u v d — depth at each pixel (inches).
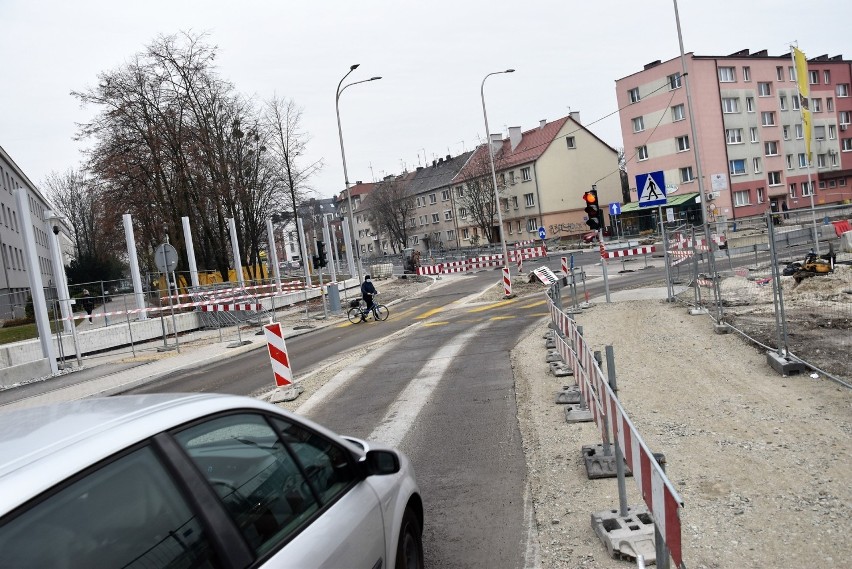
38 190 2573.8
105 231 1467.8
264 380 527.2
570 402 335.9
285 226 2053.4
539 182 2834.6
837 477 206.8
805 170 2501.2
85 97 1375.5
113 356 832.9
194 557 89.9
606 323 595.5
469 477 247.4
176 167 1456.7
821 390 305.9
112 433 92.1
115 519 84.0
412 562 152.1
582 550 179.8
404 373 473.7
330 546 112.3
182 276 1219.2
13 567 70.5
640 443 135.9
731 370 364.8
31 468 79.8
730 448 242.2
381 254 4185.5
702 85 2271.2
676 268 894.4
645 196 682.8
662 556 124.3
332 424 348.5
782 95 2432.3
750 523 182.7
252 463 110.9
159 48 1417.3
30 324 940.0
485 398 369.7
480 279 1541.6
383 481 143.0
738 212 2320.4
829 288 630.5
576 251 2176.4
